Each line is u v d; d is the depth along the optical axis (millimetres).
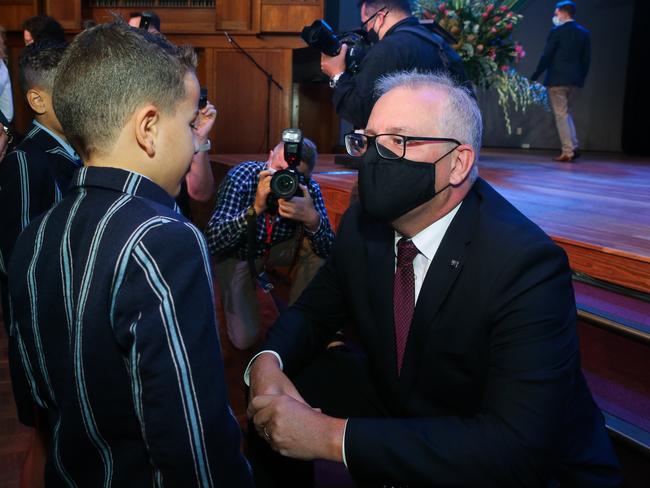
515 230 1116
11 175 1388
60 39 3002
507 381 1021
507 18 4449
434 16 4461
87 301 743
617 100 8734
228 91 5484
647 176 4051
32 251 819
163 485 759
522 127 9281
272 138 5594
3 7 5605
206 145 2365
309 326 1402
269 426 1125
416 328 1171
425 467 1000
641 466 1442
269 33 5449
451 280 1126
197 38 5461
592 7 8867
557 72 5469
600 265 1601
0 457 1876
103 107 799
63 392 790
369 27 2336
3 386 2359
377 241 1289
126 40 812
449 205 1171
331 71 2316
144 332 716
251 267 2299
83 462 812
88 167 817
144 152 827
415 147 1127
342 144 7699
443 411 1206
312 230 2326
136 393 731
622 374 1729
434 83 1177
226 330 2926
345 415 1434
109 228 762
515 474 976
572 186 3266
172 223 767
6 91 2891
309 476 1394
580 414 1161
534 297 1043
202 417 743
